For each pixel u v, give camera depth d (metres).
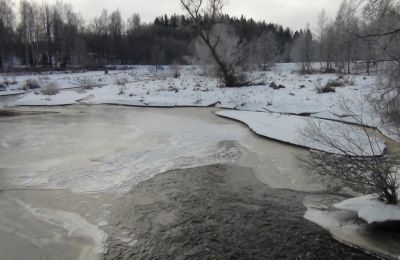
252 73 35.53
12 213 7.79
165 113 20.89
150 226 7.23
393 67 9.00
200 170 10.42
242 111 20.56
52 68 55.44
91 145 13.17
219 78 30.39
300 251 6.28
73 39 65.19
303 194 8.70
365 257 6.08
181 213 7.76
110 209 7.98
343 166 8.22
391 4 8.07
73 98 26.72
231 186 9.23
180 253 6.30
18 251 6.40
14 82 36.25
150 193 8.80
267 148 12.68
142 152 12.24
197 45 35.25
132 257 6.23
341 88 23.36
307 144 12.44
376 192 7.17
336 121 16.33
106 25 80.75
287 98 22.09
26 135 14.88
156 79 36.00
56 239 6.79
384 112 11.54
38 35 62.50
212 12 27.80
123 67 63.44
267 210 7.85
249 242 6.59
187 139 14.11
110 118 19.16
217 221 7.39
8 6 60.62
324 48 45.19
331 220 7.31
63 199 8.48
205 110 21.89
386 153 11.19
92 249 6.47
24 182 9.49
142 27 85.38
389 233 6.69
